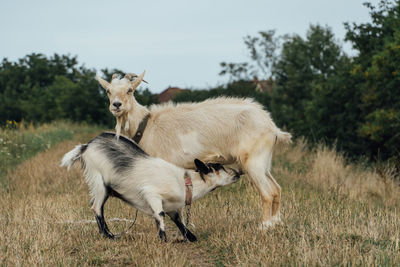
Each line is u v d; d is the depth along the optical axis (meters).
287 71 39.00
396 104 16.17
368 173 12.34
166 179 5.65
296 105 36.50
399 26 17.73
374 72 16.67
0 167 13.12
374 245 5.22
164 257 4.96
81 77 38.06
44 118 47.94
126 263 5.00
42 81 69.62
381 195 10.17
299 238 5.56
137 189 5.69
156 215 5.57
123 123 6.45
